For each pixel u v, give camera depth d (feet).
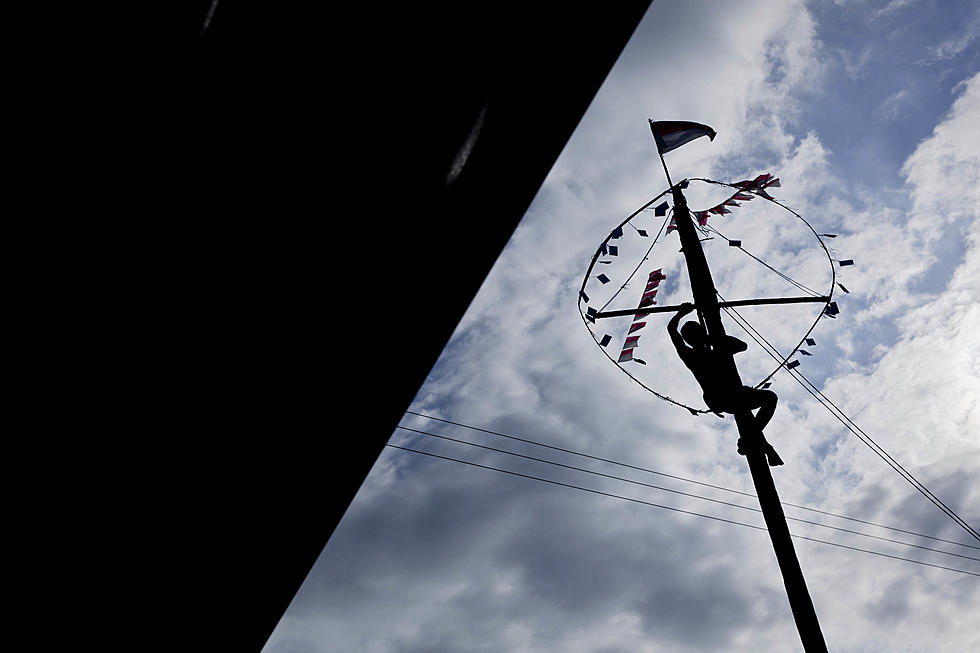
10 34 11.58
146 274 13.80
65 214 13.07
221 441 15.35
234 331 14.53
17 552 15.31
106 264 13.58
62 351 14.02
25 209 12.86
